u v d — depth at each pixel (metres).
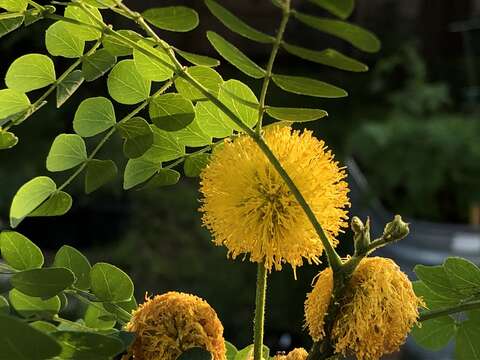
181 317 0.22
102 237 1.27
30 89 0.25
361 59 1.82
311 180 0.23
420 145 1.10
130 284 0.24
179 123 0.25
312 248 0.23
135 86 0.25
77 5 0.22
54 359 0.20
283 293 1.07
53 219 1.27
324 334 0.22
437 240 0.85
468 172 1.09
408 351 0.81
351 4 0.17
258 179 0.23
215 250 1.22
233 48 0.20
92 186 0.26
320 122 1.60
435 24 1.85
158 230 1.25
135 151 0.25
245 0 1.81
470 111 1.38
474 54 1.44
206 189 0.23
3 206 1.26
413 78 1.54
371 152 1.12
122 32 0.23
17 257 0.24
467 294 0.25
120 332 0.22
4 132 0.25
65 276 0.22
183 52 0.22
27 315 0.23
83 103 0.25
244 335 1.06
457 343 0.26
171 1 1.38
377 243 0.22
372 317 0.22
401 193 1.11
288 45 0.19
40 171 1.30
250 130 0.22
